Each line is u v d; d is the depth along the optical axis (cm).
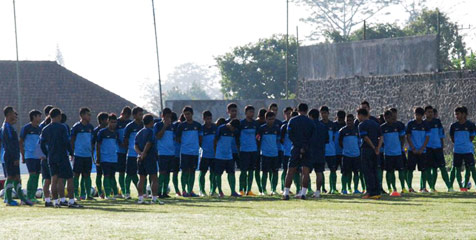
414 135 5212
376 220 3322
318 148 4759
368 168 4666
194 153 5156
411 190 5266
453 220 3309
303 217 3472
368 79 12150
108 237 2775
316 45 12825
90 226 3120
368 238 2712
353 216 3506
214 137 5209
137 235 2823
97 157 4981
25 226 3148
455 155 5306
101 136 4966
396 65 11794
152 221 3306
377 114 12044
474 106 10850
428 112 5231
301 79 13050
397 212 3691
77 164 4853
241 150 5156
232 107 5156
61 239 2736
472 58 14500
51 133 4181
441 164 5278
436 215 3534
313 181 6944
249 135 5153
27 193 4712
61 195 4238
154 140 4378
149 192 5266
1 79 15725
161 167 4997
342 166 5200
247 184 5369
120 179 5088
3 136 4478
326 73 12719
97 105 15688
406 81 11662
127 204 4400
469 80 10894
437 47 11275
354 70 12325
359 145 5162
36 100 15500
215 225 3138
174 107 11981
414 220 3316
